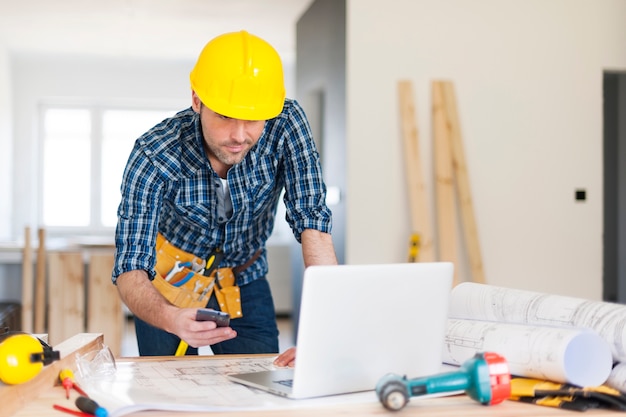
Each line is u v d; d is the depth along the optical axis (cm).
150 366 164
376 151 489
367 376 138
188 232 222
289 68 944
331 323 131
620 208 708
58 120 927
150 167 195
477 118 504
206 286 224
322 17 554
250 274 240
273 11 689
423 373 145
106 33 780
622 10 523
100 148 930
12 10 689
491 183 506
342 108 500
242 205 212
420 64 496
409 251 490
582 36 518
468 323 159
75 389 137
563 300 150
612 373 136
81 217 931
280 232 913
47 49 855
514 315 156
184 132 202
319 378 133
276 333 247
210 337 159
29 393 129
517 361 141
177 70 930
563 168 516
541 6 512
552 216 514
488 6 505
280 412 123
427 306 142
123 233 191
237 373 157
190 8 678
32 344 128
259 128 183
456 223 498
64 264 482
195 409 123
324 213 206
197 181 207
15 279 572
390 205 490
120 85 917
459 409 127
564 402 129
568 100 516
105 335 482
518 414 124
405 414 123
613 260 721
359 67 489
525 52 510
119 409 121
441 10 499
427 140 496
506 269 508
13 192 893
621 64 523
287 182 212
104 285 482
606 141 711
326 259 203
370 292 133
